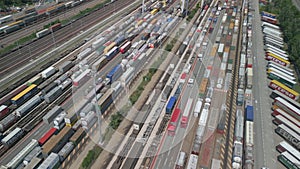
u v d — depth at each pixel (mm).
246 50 109125
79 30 126188
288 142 63469
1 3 152375
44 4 162750
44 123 68000
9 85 82938
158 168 56281
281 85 81812
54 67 92062
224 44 113250
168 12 154250
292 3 163875
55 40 114875
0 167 52062
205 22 139125
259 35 126250
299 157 56469
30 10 146250
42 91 77625
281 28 135625
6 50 103188
